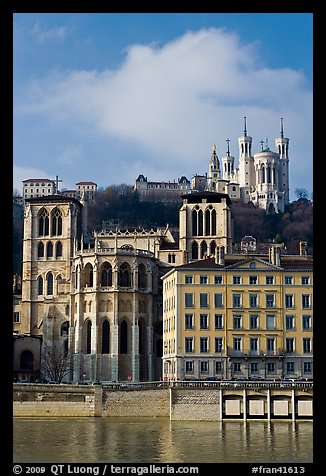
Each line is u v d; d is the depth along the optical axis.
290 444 131.38
